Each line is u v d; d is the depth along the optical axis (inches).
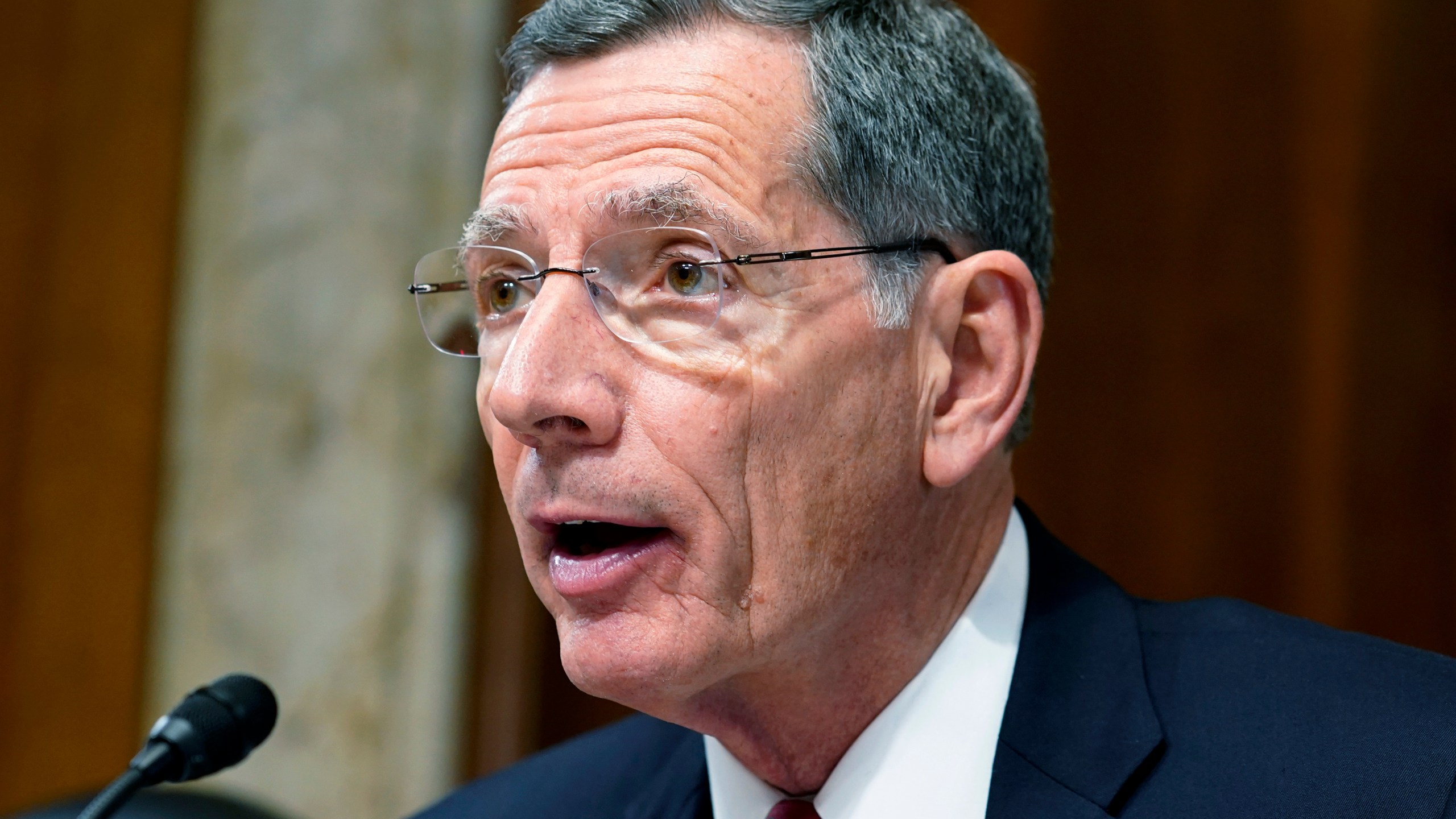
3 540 240.7
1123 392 233.6
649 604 112.8
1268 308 227.3
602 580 112.8
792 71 118.5
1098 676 121.3
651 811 141.5
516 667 231.3
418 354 235.1
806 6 120.6
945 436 123.5
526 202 117.7
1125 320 234.5
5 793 235.1
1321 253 225.1
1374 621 217.0
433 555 231.9
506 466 122.3
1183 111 235.0
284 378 236.1
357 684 229.0
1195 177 233.5
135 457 239.9
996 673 124.8
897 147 121.6
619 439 111.8
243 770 226.8
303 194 237.9
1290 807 107.5
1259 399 226.4
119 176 245.6
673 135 114.4
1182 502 228.8
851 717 126.3
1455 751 107.7
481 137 237.3
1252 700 117.1
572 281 113.9
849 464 116.6
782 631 114.6
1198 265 231.9
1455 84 223.1
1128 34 238.2
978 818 118.3
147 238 243.6
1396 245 222.4
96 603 237.9
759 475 113.2
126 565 238.1
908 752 123.4
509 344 122.3
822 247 116.8
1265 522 223.9
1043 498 235.9
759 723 125.7
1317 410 223.0
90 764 235.0
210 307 239.6
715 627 112.5
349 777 226.7
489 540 234.4
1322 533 220.5
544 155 118.1
